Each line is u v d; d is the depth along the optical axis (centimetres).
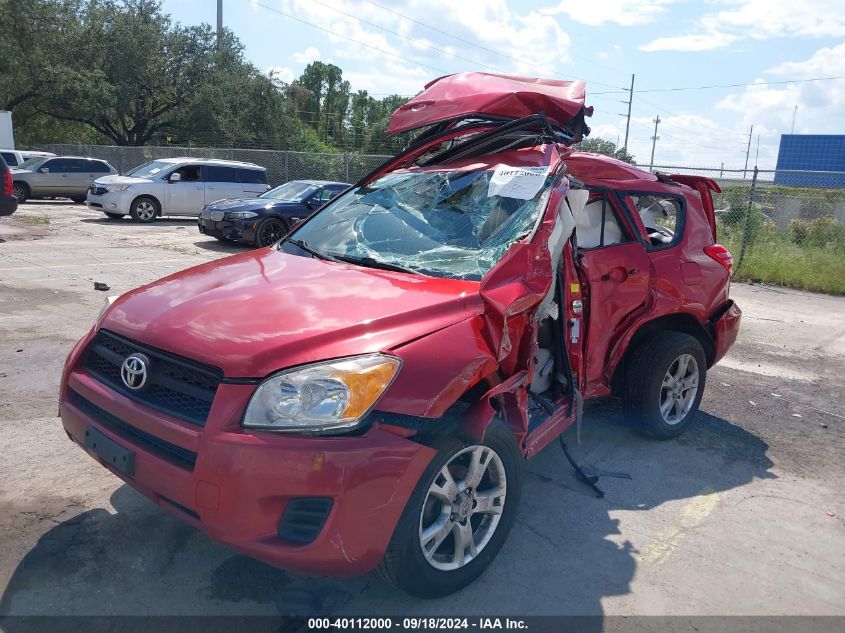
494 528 302
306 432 241
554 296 355
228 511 239
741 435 498
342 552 242
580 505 379
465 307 296
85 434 289
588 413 521
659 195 462
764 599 303
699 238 485
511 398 318
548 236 327
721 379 634
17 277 890
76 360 310
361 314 278
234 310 286
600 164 436
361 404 246
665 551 338
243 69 3800
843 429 521
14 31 3244
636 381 447
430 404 258
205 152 2584
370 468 241
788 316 941
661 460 445
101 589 283
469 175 394
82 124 3944
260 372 249
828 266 1216
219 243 1337
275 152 2448
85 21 3397
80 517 334
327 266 343
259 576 297
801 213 1397
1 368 533
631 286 425
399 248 361
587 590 302
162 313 292
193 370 262
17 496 349
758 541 352
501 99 407
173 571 297
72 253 1127
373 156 2316
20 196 2117
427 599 287
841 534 363
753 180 1290
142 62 3394
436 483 272
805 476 434
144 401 271
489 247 343
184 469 248
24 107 3506
